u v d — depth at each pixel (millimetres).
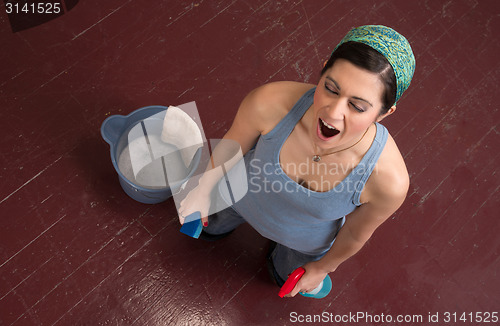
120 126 2383
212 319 2428
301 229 1766
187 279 2479
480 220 2801
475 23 3273
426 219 2758
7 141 2557
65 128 2637
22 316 2283
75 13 2869
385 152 1388
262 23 3031
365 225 1598
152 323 2379
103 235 2482
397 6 3223
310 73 2980
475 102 3076
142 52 2857
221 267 2525
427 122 2975
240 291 2494
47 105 2664
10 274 2336
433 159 2895
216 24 2982
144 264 2469
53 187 2516
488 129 3025
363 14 3166
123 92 2764
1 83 2658
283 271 2373
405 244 2691
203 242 2555
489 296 2650
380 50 1097
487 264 2717
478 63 3174
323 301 2529
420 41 3156
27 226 2428
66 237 2443
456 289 2639
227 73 2895
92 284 2391
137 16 2924
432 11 3252
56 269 2383
